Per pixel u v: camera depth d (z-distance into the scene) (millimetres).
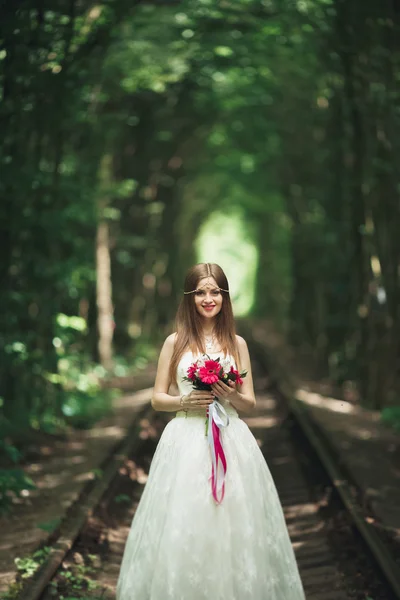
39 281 11836
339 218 17516
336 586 5727
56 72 11133
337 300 18734
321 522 7523
